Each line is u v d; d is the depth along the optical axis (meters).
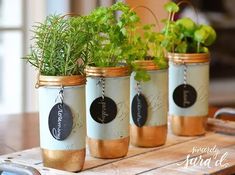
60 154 1.08
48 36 1.06
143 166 1.14
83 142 1.10
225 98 2.88
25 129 1.61
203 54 1.36
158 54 1.29
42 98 1.08
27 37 2.98
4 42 3.00
